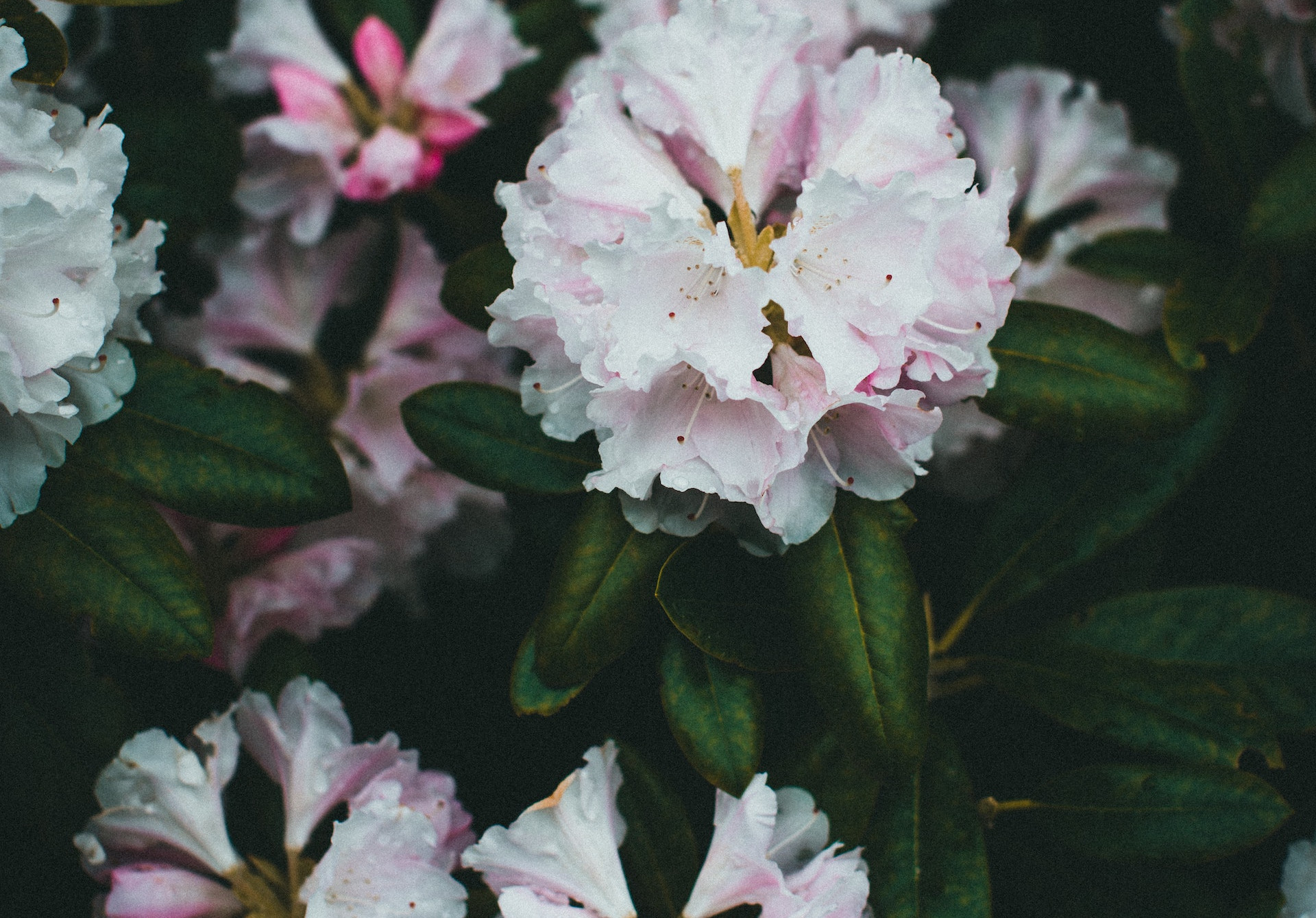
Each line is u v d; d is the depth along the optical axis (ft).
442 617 2.85
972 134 2.89
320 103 2.80
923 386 2.27
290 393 2.89
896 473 2.28
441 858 2.49
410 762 2.54
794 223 2.20
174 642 2.36
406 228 2.80
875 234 2.19
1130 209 2.85
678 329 2.20
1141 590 2.67
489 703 2.74
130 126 2.64
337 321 2.93
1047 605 2.72
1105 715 2.53
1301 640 2.57
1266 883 2.61
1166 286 2.71
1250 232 2.65
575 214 2.26
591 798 2.40
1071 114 2.82
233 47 2.82
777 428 2.22
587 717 2.65
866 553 2.32
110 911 2.46
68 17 2.69
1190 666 2.59
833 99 2.33
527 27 2.88
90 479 2.39
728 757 2.37
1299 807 2.60
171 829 2.50
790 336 2.26
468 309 2.46
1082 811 2.49
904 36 2.86
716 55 2.31
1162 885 2.50
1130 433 2.42
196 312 2.86
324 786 2.54
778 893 2.36
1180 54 2.73
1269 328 2.75
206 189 2.64
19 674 2.51
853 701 2.29
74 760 2.51
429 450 2.48
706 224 2.32
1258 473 2.69
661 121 2.33
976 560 2.67
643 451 2.24
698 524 2.33
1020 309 2.46
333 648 2.81
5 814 2.49
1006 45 2.92
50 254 2.25
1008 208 2.27
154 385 2.43
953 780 2.49
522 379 2.32
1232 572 2.73
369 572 2.74
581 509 2.39
